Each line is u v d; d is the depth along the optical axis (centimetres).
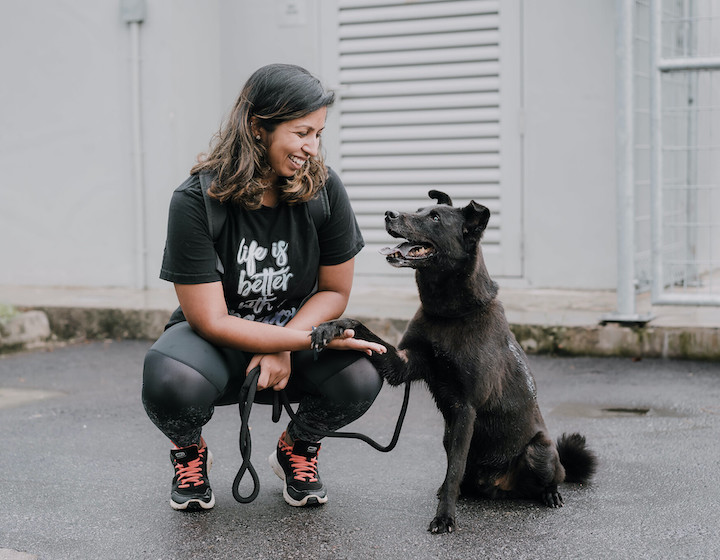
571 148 691
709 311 605
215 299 287
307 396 306
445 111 721
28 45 771
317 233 304
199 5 760
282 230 294
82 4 753
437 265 306
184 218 282
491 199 716
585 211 693
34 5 766
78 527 296
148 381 285
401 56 727
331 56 746
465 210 313
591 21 677
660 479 340
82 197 771
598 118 682
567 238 699
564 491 332
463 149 718
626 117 548
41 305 666
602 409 445
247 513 307
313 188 291
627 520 299
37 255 788
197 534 289
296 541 282
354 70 742
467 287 309
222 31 782
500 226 715
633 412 438
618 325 562
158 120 743
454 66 716
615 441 391
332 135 748
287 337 284
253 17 769
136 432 417
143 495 327
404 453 379
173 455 312
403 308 626
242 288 295
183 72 747
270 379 289
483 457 324
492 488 329
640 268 665
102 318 657
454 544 280
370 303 651
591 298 656
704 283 695
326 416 304
